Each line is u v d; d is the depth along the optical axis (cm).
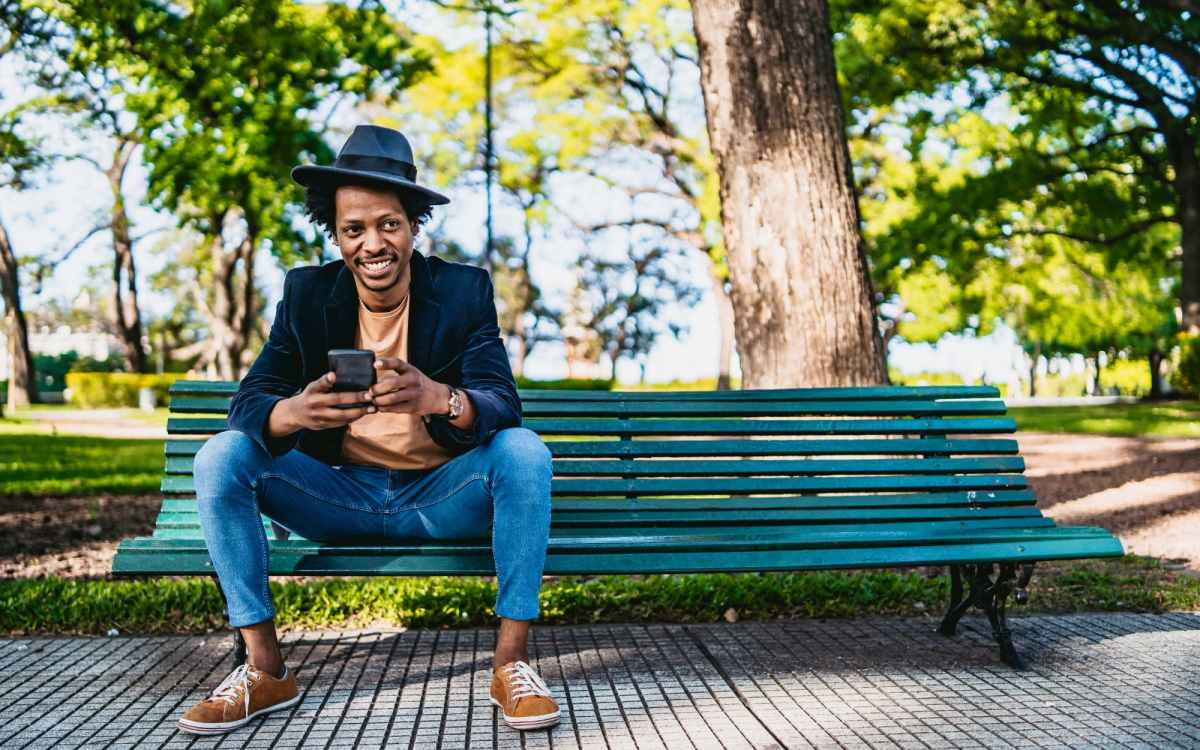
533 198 2855
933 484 388
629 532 362
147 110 1162
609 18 2502
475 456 305
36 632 405
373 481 320
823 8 572
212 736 285
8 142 2494
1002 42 1706
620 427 384
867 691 325
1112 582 494
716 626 413
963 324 3606
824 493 391
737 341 574
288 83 1156
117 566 305
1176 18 1606
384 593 449
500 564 299
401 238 306
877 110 2303
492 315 328
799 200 554
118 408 3888
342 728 291
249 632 299
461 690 326
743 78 563
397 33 1327
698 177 2727
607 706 311
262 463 299
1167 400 3316
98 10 1040
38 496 870
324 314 314
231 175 1196
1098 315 3212
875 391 401
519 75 2553
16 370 3678
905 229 2231
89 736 286
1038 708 307
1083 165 2211
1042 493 884
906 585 455
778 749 273
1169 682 334
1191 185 2159
